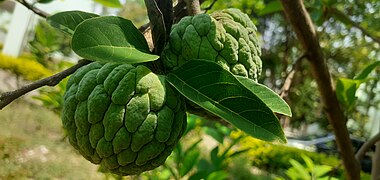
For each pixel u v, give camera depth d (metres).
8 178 1.44
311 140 3.44
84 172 1.60
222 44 0.30
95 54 0.23
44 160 1.61
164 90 0.28
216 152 0.76
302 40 0.46
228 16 0.32
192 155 0.70
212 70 0.26
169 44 0.30
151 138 0.27
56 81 0.28
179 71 0.27
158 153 0.28
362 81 0.51
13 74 2.71
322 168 0.73
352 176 0.54
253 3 1.12
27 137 1.83
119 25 0.25
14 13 3.43
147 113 0.27
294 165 0.74
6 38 3.52
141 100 0.27
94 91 0.28
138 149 0.27
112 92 0.27
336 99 0.50
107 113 0.27
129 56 0.24
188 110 0.31
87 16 0.31
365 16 1.95
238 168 1.89
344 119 0.51
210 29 0.30
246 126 0.24
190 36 0.30
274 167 2.51
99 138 0.27
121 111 0.27
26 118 2.10
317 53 0.47
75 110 0.29
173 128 0.28
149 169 0.29
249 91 0.25
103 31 0.24
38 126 2.05
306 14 0.45
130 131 0.27
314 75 0.50
